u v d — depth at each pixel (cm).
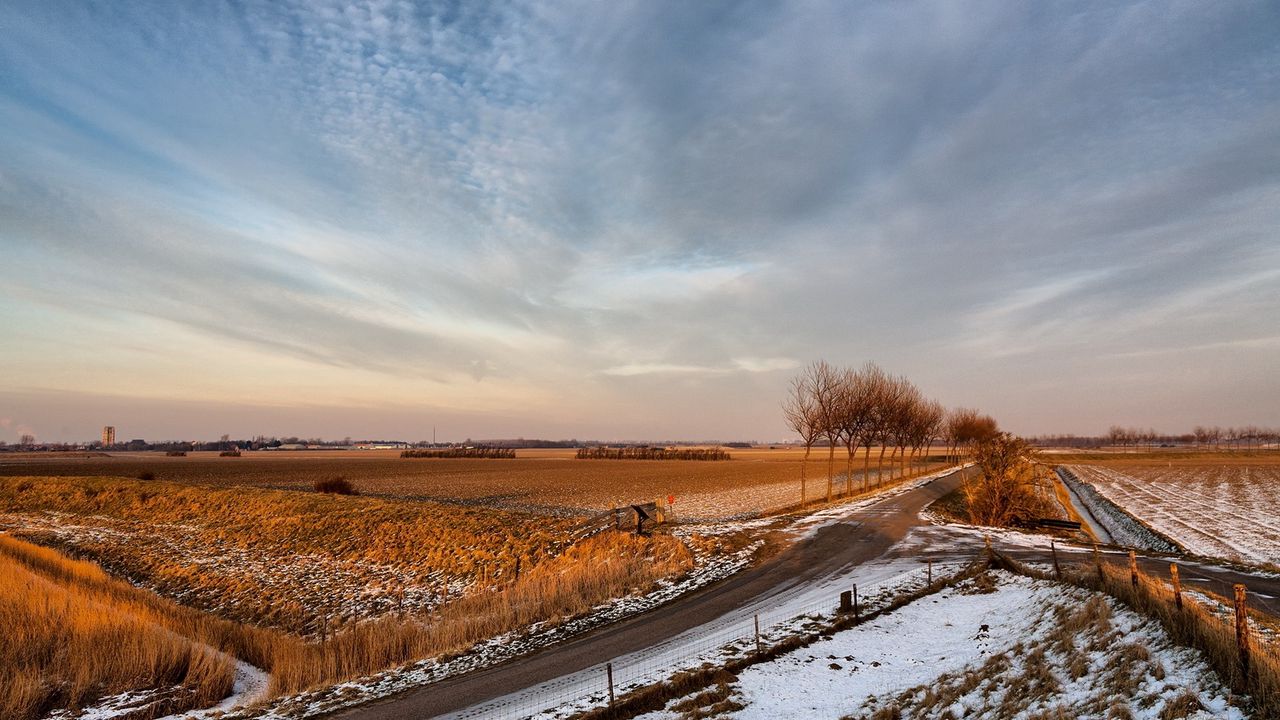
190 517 5169
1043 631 1485
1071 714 991
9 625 1981
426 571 3316
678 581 2555
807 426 5012
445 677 1675
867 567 2578
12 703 1518
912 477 7438
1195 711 886
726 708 1276
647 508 3666
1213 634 1030
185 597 3186
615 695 1404
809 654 1594
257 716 1488
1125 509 4753
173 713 1577
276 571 3491
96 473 9631
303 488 7019
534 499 5812
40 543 4406
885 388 5894
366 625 2241
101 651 1831
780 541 3136
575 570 2802
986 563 2450
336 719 1425
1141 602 1341
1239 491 6056
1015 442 3944
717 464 12525
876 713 1197
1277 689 844
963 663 1430
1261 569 2275
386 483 7762
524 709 1388
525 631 2055
